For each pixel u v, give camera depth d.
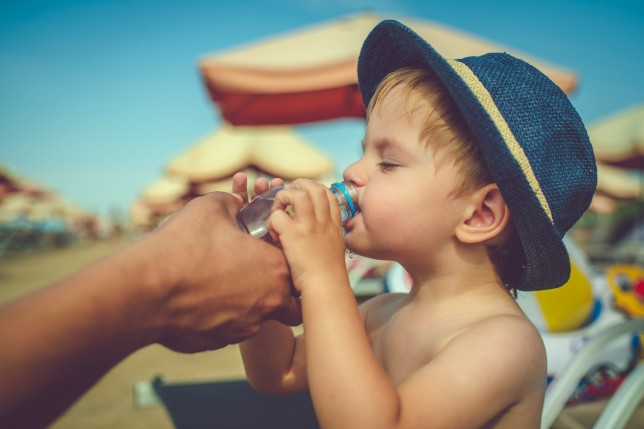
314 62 4.15
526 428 0.92
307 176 8.02
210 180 8.27
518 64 1.11
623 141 8.95
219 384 2.54
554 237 0.97
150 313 0.63
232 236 0.78
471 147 1.01
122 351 0.61
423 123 1.04
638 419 2.37
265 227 0.98
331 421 0.80
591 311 2.50
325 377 0.81
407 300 1.21
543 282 1.10
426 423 0.82
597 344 1.51
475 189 1.01
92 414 2.87
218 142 8.51
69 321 0.54
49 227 23.72
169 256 0.67
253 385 1.28
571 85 3.88
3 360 0.49
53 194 27.12
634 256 7.54
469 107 0.93
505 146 0.93
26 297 0.56
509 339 0.92
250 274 0.78
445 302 1.08
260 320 0.83
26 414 0.50
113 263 0.62
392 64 1.28
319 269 0.88
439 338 1.01
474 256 1.07
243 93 4.43
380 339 1.21
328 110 4.94
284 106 4.94
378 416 0.78
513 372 0.89
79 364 0.55
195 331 0.72
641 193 10.45
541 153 1.00
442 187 1.01
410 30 1.09
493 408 0.86
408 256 1.08
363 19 4.65
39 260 15.66
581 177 1.07
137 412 2.88
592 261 8.16
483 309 1.04
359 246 1.09
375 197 1.05
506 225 1.06
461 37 4.24
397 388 0.86
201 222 0.76
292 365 1.29
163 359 4.02
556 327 2.44
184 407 2.24
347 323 0.85
